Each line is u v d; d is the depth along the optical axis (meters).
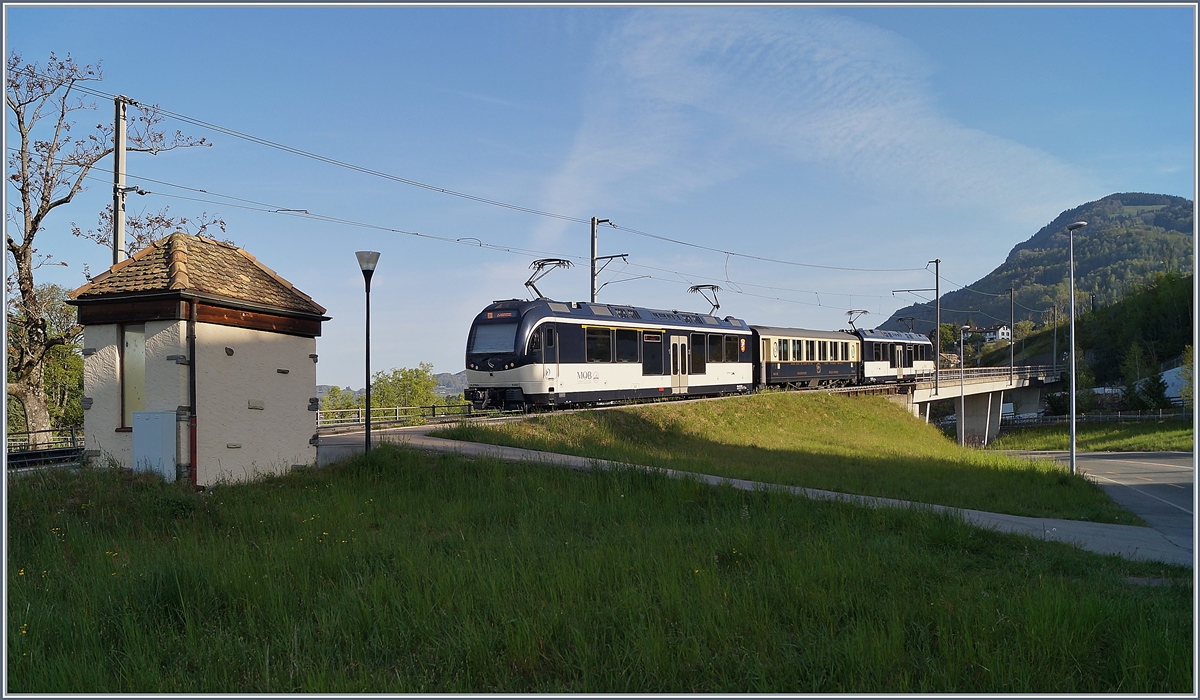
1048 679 6.32
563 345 27.48
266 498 13.69
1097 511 18.16
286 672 6.43
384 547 10.23
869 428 43.16
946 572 9.77
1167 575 10.68
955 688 6.17
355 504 13.57
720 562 10.12
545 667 6.71
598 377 28.95
